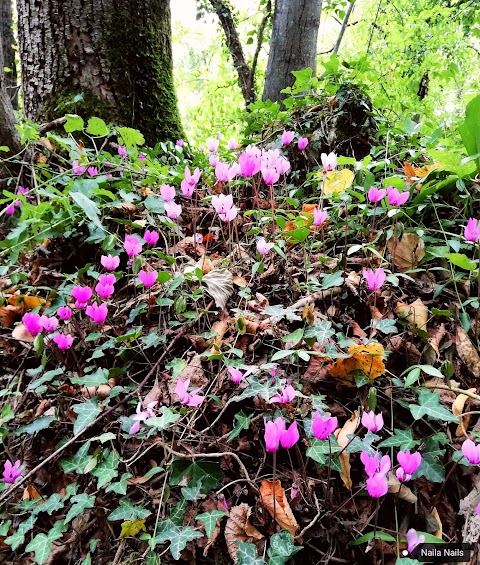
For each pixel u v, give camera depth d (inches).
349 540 16.6
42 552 17.3
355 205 28.0
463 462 17.3
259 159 27.0
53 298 27.5
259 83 123.2
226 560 16.7
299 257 29.2
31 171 39.4
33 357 26.2
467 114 25.1
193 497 17.4
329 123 41.1
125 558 17.1
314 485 17.7
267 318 23.7
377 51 97.6
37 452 21.7
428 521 17.0
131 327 25.9
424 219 28.8
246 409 20.5
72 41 48.8
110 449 20.3
